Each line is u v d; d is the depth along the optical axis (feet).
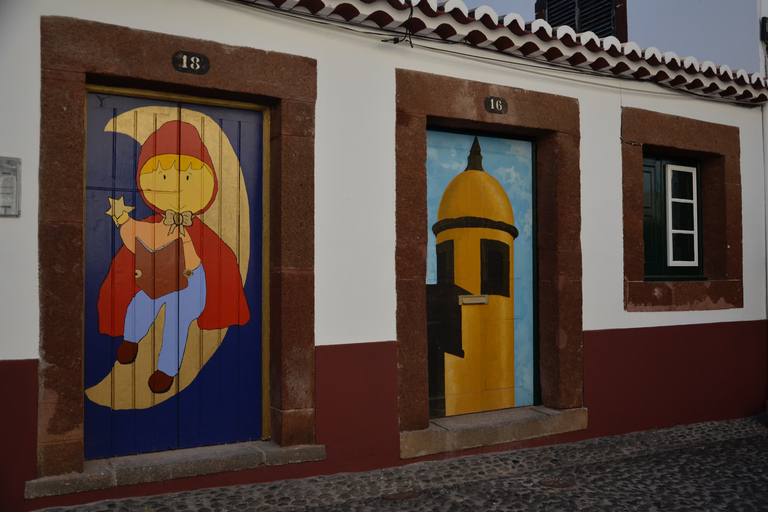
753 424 20.67
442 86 16.12
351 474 14.66
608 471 15.97
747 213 21.88
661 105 20.02
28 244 11.78
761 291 22.13
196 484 13.08
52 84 11.93
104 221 12.99
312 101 14.46
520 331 18.22
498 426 16.57
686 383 20.17
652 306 19.56
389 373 15.31
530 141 18.56
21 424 11.71
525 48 16.80
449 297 17.19
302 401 14.28
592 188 18.52
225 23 13.51
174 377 13.67
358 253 15.02
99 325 12.94
